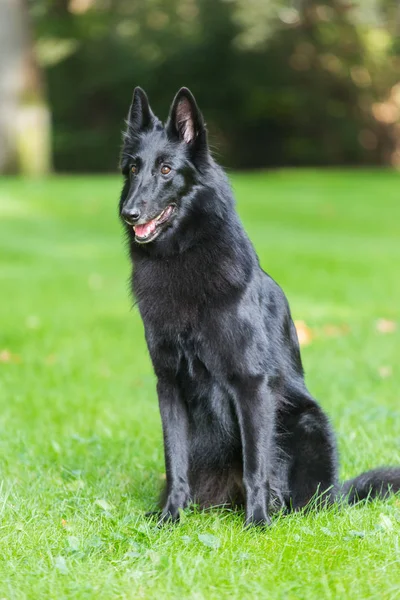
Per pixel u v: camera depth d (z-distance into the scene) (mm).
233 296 6133
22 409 9906
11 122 35188
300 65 49844
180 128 6402
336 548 5590
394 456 7695
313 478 6621
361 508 6500
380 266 18703
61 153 50094
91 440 8547
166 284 6215
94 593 5055
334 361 11695
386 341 12852
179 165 6277
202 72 50281
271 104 49656
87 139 50156
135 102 6602
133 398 10461
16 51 34906
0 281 17875
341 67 49312
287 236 22547
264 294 6527
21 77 35094
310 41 48938
